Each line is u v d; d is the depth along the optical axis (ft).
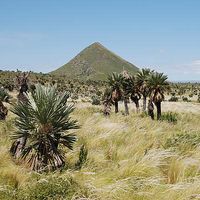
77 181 19.03
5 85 322.14
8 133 33.63
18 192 17.29
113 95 147.54
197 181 18.11
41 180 18.60
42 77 601.21
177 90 611.88
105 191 17.31
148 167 21.18
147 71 159.33
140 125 45.62
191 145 29.25
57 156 23.88
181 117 88.74
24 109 24.64
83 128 38.09
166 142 30.86
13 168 21.29
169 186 17.88
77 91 499.51
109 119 51.80
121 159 26.12
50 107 24.23
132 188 18.19
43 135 24.04
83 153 25.44
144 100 162.61
